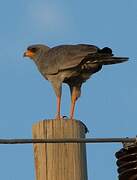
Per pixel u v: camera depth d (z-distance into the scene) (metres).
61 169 9.59
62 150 9.63
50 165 9.62
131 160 9.30
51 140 9.16
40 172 9.68
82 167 9.60
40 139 9.17
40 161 9.71
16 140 9.12
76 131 9.85
